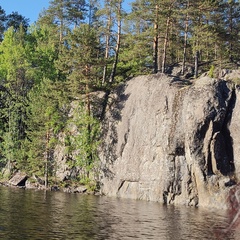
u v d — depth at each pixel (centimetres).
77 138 5234
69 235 2170
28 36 7375
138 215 3058
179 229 2472
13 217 2673
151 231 2373
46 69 6725
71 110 5594
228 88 4378
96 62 5131
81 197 4325
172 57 7294
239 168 4091
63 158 5397
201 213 3350
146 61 6669
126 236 2202
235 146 4159
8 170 5853
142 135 4666
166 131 4419
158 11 5462
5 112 6197
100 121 5169
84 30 5200
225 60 6038
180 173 4216
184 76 5703
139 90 4941
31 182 5303
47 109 5416
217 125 4212
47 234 2169
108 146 4962
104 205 3638
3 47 6994
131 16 5569
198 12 5625
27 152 5600
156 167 4391
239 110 4241
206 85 4362
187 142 4203
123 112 4991
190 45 6425
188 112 4278
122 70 6069
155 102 4666
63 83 5312
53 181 5272
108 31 5797
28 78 6669
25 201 3622
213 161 4103
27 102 5969
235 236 2239
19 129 6159
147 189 4422
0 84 6606
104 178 4891
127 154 4750
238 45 6309
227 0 6562
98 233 2255
